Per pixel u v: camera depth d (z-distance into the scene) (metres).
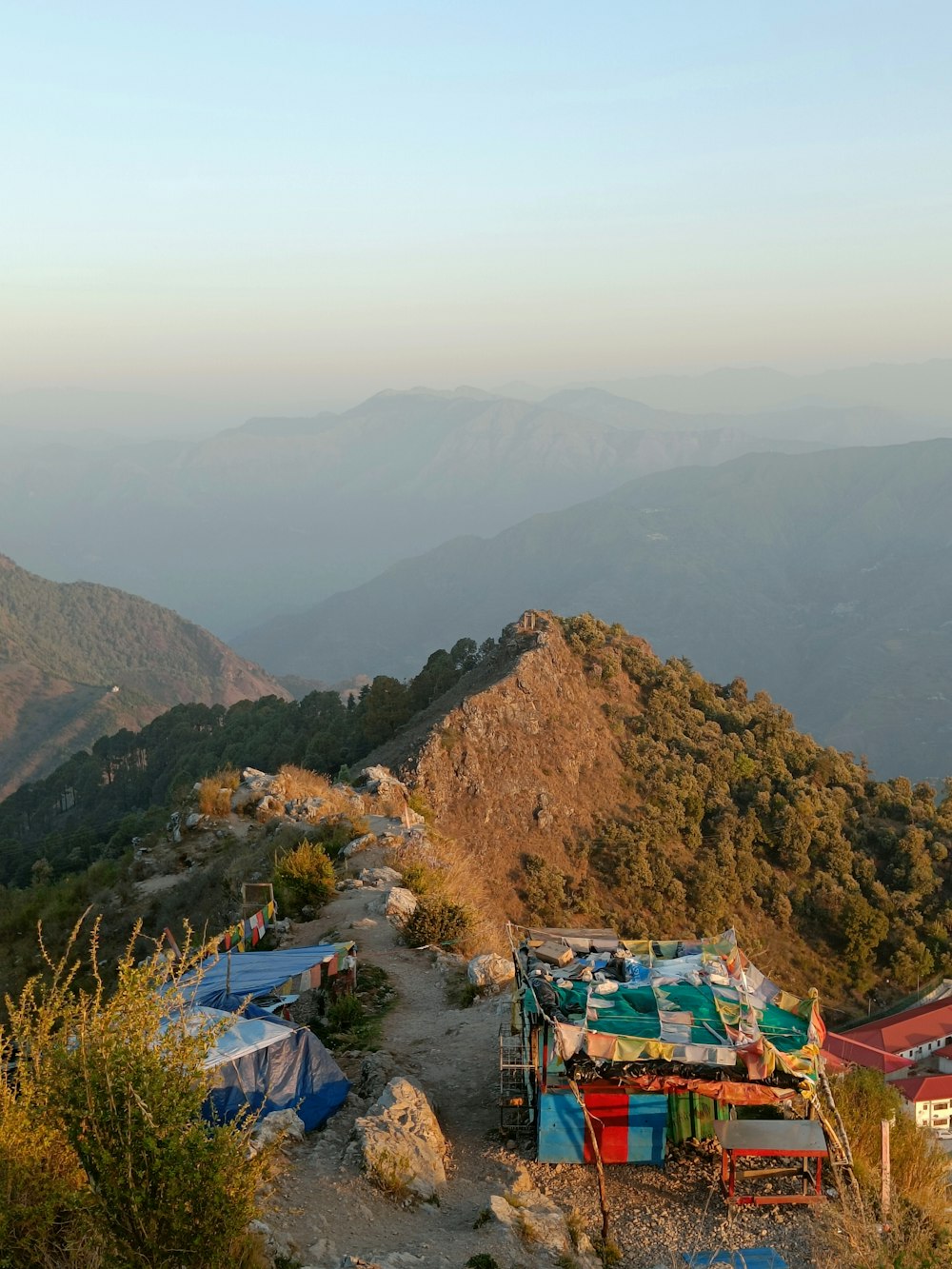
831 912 84.88
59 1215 8.87
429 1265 9.90
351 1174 11.62
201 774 112.69
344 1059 15.86
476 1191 12.01
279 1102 12.95
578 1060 12.38
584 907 72.88
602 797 83.00
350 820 34.91
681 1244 11.25
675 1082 12.53
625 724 91.94
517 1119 13.83
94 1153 8.20
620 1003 12.98
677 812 84.62
